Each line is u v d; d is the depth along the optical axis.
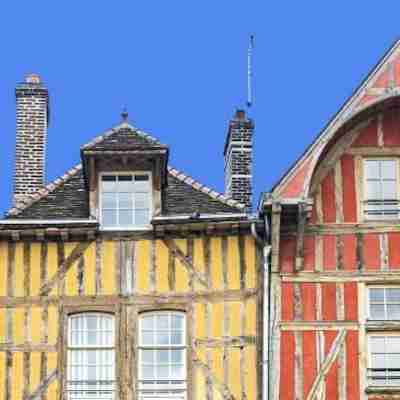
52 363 27.50
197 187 29.44
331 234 27.95
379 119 28.56
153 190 28.55
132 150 28.41
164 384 27.42
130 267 28.05
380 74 28.34
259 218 27.95
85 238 28.20
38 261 28.11
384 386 26.89
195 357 27.45
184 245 28.14
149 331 27.73
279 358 27.09
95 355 27.62
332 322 27.39
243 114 31.52
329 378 26.97
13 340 27.61
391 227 27.97
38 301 27.84
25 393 27.31
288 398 26.84
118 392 27.38
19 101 31.23
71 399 27.38
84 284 27.97
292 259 27.80
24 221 28.11
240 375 27.28
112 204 28.48
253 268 27.92
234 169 31.11
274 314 27.41
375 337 27.38
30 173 30.84
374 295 27.66
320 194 28.17
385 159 28.41
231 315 27.64
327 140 27.88
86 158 28.42
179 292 27.86
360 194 28.17
